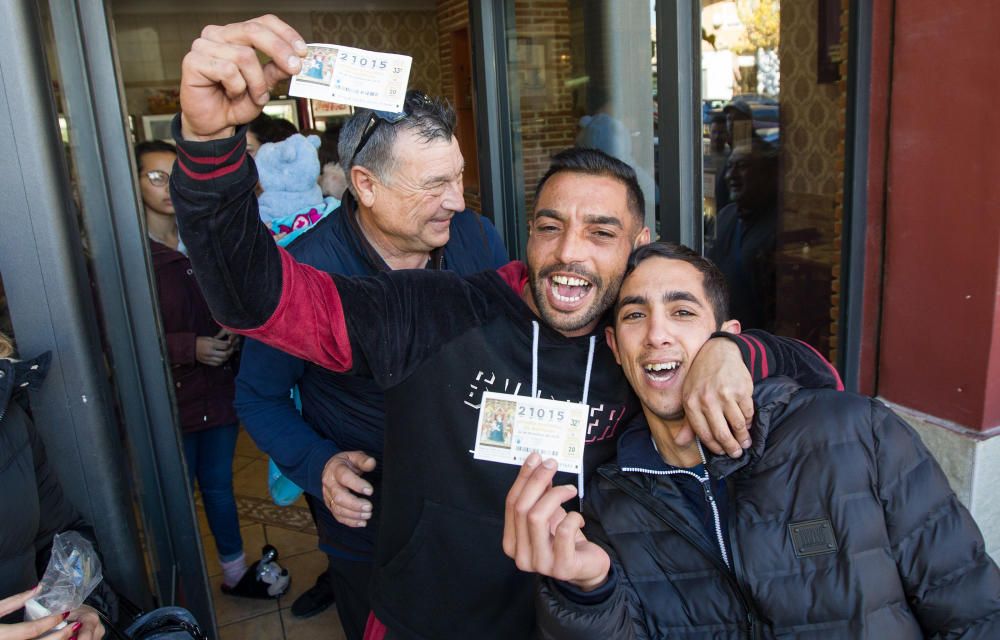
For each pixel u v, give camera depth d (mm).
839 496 1144
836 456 1166
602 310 1394
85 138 1908
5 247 1521
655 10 2250
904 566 1145
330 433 1794
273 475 1986
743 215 2797
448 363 1351
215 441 2857
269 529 3541
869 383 2287
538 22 3703
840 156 2480
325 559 3248
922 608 1137
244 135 1033
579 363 1405
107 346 1987
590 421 1418
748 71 2656
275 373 1753
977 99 1833
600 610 1035
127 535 1723
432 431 1372
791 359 1317
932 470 1176
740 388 1162
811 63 2584
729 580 1188
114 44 1999
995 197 1841
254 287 1113
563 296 1369
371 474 1768
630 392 1446
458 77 6668
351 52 1140
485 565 1393
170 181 1038
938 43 1897
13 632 1154
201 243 1051
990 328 1917
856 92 2123
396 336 1318
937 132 1944
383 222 1744
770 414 1222
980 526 2047
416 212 1711
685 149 2279
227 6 8398
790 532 1156
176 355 2617
